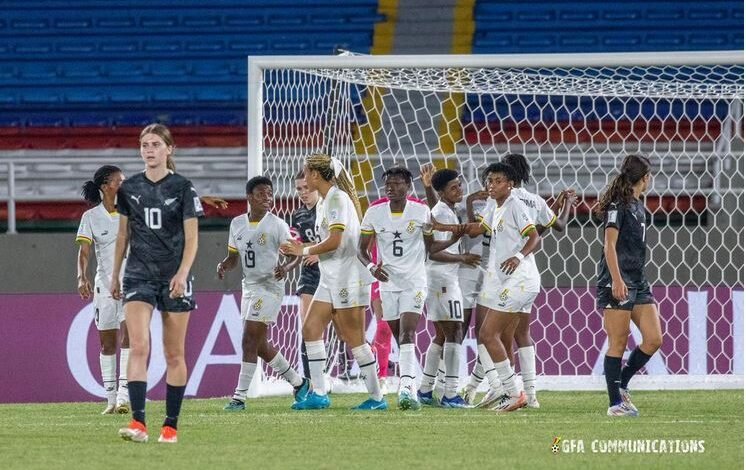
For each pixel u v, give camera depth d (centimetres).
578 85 4669
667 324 4306
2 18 7181
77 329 4184
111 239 3297
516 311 3111
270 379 4119
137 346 2322
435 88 4622
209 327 4159
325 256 3144
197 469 1959
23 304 4200
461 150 5997
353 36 7125
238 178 6075
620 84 4738
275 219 3281
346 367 4112
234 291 4203
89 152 6475
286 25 7175
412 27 7150
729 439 2459
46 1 7281
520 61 3931
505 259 3056
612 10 7100
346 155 4906
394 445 2331
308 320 3209
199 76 6931
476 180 4531
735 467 2025
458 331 3353
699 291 4316
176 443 2362
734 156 4594
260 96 3981
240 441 2403
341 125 4894
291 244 3017
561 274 4331
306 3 7244
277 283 3331
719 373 4294
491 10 7200
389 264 3153
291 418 2955
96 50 7056
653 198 5556
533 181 5641
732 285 4375
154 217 2298
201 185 6062
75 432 2659
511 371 3152
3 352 4181
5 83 6900
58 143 6638
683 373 4291
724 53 3881
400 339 3180
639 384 4184
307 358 3512
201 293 4181
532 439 2445
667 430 2644
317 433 2567
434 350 3428
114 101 6819
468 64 3941
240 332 4159
